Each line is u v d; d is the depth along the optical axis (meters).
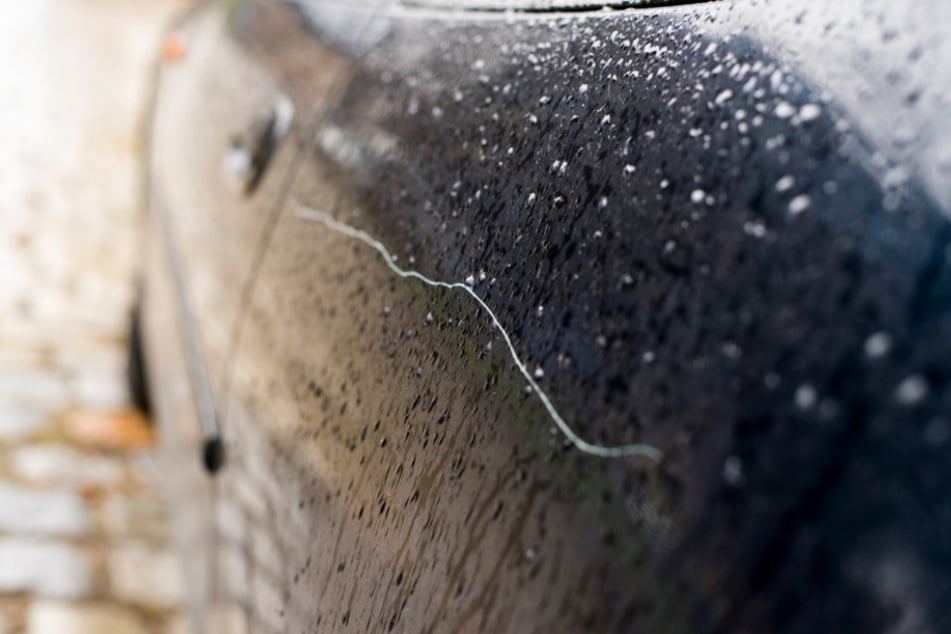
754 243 1.03
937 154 0.95
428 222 1.62
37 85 11.66
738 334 0.98
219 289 2.71
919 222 0.92
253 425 2.12
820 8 1.20
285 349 2.01
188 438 2.93
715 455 0.94
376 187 1.86
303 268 2.05
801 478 0.87
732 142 1.14
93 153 10.02
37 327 6.53
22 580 4.16
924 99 1.00
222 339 2.54
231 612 2.17
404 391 1.47
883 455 0.83
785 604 0.83
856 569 0.80
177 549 3.98
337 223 1.95
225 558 2.27
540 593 1.04
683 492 0.94
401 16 2.35
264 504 1.95
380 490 1.45
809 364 0.91
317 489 1.68
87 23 15.28
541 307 1.24
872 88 1.06
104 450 5.26
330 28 2.77
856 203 0.98
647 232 1.16
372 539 1.42
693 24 1.39
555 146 1.43
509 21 1.87
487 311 1.34
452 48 1.98
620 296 1.13
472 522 1.18
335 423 1.67
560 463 1.09
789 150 1.08
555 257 1.27
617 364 1.08
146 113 6.40
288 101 2.60
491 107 1.68
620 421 1.04
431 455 1.33
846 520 0.82
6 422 5.30
